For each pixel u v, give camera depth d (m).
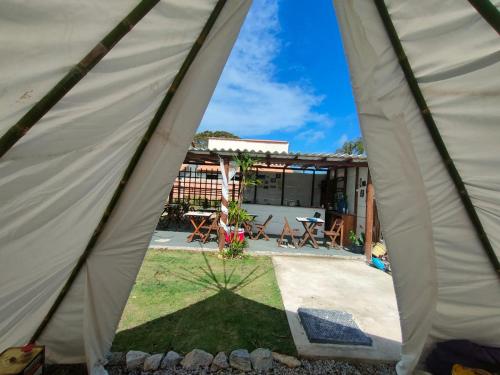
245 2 1.41
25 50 0.82
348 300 4.12
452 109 1.56
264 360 2.54
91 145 1.28
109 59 1.05
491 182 1.72
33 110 0.92
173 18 1.18
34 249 1.35
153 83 1.40
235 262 5.98
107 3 0.91
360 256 6.83
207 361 2.53
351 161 7.63
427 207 1.89
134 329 3.09
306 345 2.82
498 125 1.46
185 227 9.99
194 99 1.70
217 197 12.54
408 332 2.27
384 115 1.72
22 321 1.84
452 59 1.36
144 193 1.96
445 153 1.76
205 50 1.51
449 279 2.19
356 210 8.35
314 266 5.93
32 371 1.76
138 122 1.54
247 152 7.08
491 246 2.01
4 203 1.02
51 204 1.26
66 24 0.86
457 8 1.17
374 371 2.54
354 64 1.64
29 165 1.02
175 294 4.10
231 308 3.69
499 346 2.35
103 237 2.02
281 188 11.12
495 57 1.24
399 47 1.46
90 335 2.20
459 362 2.27
